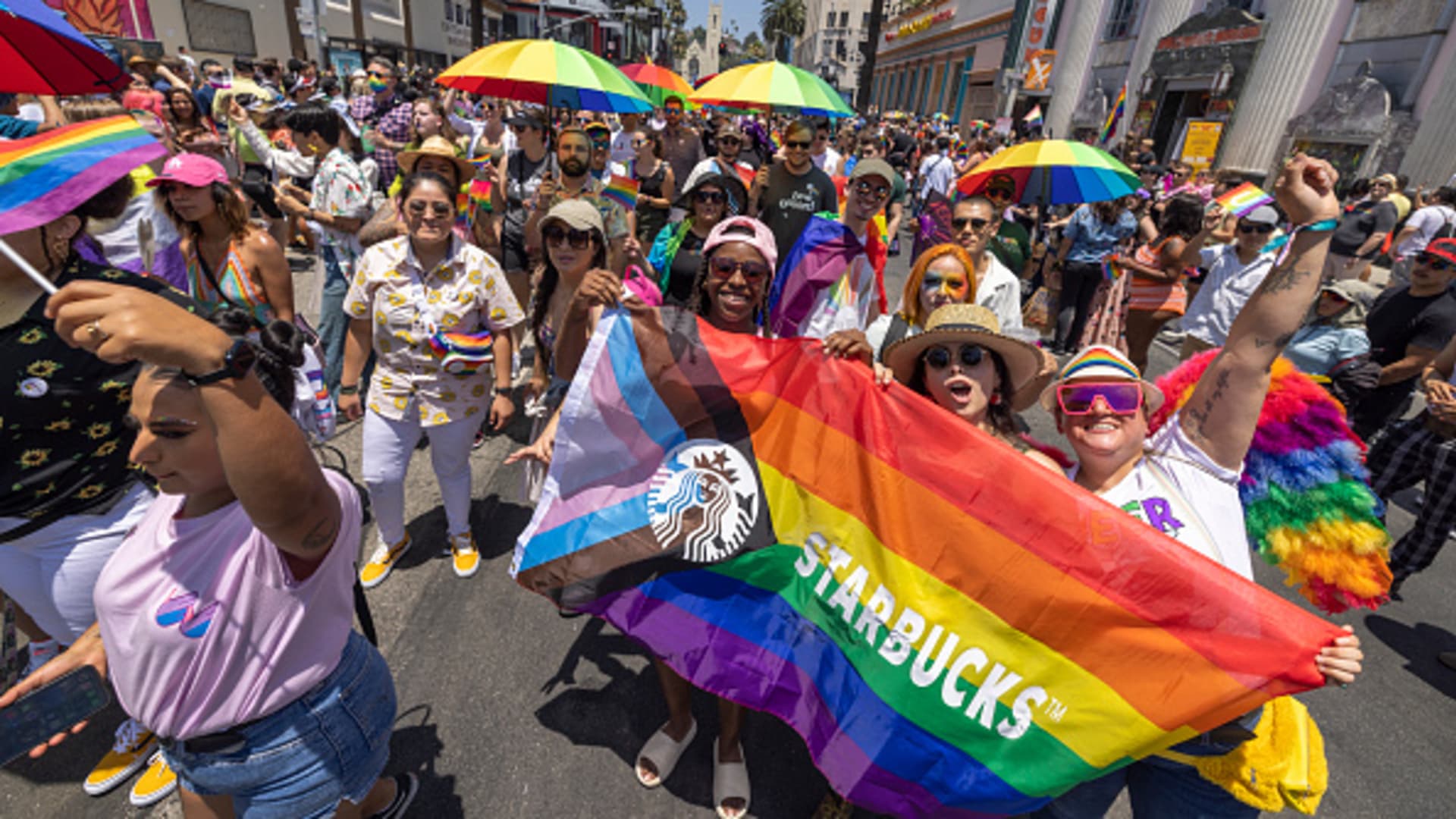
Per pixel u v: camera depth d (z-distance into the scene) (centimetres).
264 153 642
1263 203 462
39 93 208
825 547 200
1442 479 341
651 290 294
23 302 169
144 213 294
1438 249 394
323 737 156
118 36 2000
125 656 135
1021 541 171
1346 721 288
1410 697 304
